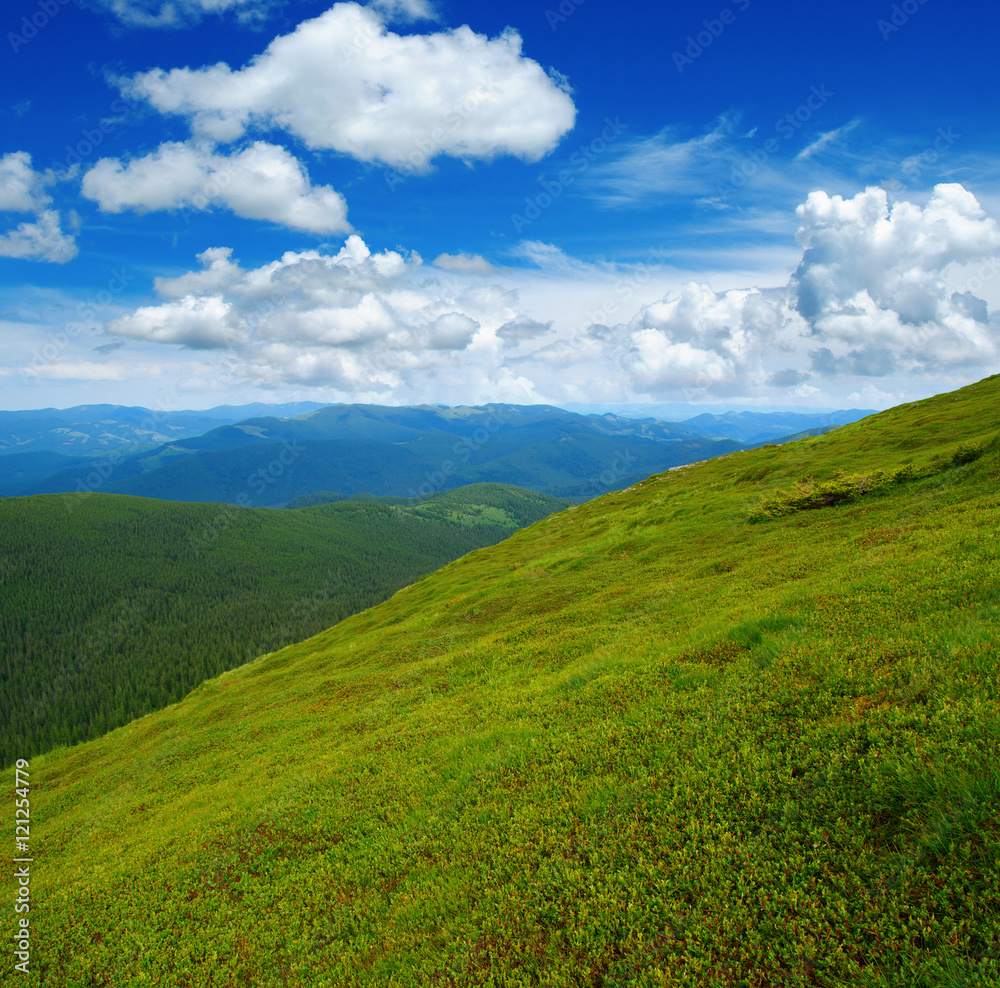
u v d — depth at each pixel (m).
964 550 16.42
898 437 59.47
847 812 8.03
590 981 7.11
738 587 24.09
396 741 19.11
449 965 8.21
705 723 11.77
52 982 11.36
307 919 11.08
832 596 16.16
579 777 11.77
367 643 53.34
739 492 57.09
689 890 7.89
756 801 8.94
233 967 10.43
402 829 12.86
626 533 57.81
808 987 6.11
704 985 6.52
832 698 10.68
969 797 7.05
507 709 18.09
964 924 6.02
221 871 13.97
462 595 60.16
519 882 9.35
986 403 63.81
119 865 16.42
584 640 25.06
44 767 56.69
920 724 8.83
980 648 10.07
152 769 32.50
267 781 20.73
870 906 6.63
